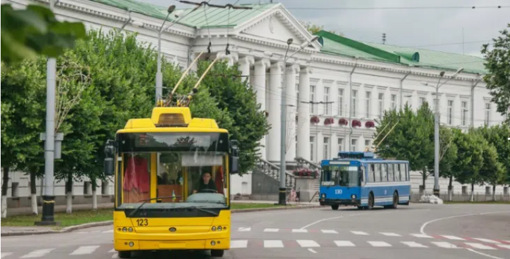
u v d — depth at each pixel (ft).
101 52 163.22
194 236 68.13
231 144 70.79
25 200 184.65
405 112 299.38
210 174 69.97
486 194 356.18
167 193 69.21
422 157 297.94
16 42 9.14
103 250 81.00
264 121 216.74
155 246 68.03
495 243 102.47
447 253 83.25
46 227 115.14
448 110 354.95
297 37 280.31
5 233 104.99
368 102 325.62
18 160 132.87
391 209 211.41
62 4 197.36
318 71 304.09
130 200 68.80
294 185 263.08
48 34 9.39
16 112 129.80
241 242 91.61
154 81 180.34
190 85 189.67
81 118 142.82
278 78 277.03
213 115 193.57
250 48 260.62
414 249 86.89
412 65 337.72
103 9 211.61
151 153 69.77
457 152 312.91
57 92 130.31
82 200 205.05
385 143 298.15
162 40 240.32
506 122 156.35
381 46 360.28
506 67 152.15
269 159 278.87
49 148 116.88
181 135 70.28
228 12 258.78
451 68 354.54
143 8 241.35
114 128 153.58
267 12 262.88
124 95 157.79
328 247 86.22
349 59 313.94
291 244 89.40
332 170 201.16
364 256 76.84
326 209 208.33
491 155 320.91
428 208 222.48
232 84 212.64
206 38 251.19
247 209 189.88
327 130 307.37
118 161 69.72
